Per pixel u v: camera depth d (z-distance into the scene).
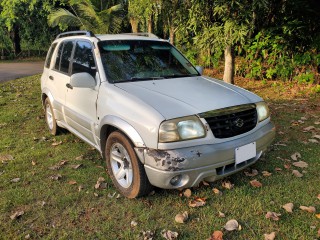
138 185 3.19
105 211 3.20
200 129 3.02
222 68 10.57
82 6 15.55
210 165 3.02
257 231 2.83
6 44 20.86
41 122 6.22
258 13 7.35
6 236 2.84
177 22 7.79
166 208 3.21
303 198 3.30
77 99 4.23
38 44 21.23
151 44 4.47
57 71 5.04
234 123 3.21
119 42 4.21
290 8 8.48
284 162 4.13
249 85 9.04
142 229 2.91
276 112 6.39
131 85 3.62
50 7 16.56
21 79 11.73
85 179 3.84
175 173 2.90
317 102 7.02
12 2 16.16
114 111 3.38
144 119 3.03
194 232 2.85
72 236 2.84
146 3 8.68
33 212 3.20
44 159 4.46
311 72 8.30
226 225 2.89
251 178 3.74
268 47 8.88
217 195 3.40
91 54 4.08
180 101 3.21
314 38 8.23
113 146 3.50
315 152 4.42
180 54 4.66
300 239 2.71
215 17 6.83
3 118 6.44
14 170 4.10
